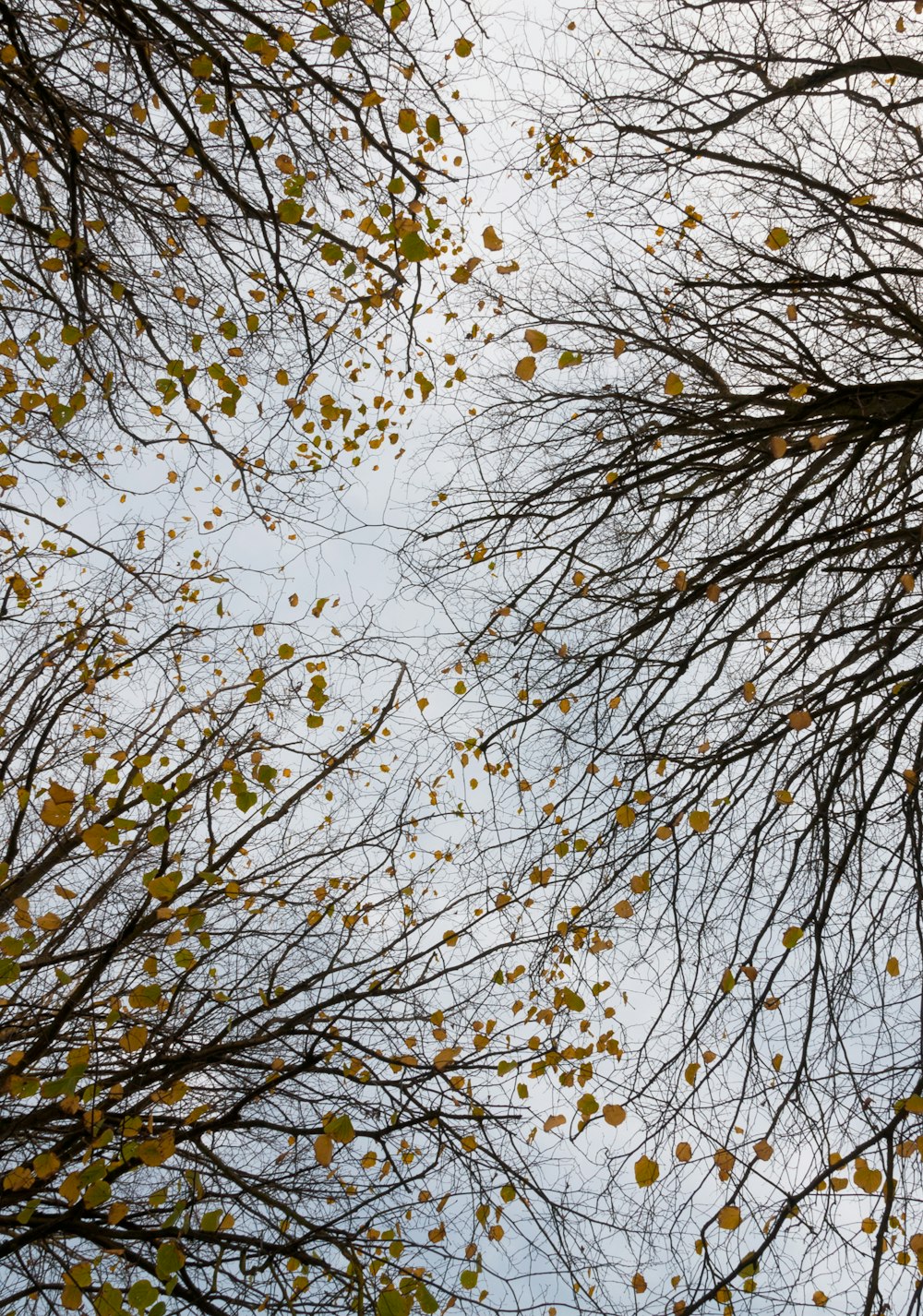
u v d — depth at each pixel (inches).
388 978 132.8
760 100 166.1
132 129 167.2
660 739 153.0
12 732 135.3
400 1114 125.0
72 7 155.6
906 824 133.8
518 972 147.5
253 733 139.1
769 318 169.9
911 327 154.3
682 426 166.2
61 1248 107.7
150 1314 90.0
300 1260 105.1
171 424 179.3
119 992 115.8
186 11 157.1
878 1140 96.9
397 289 151.9
